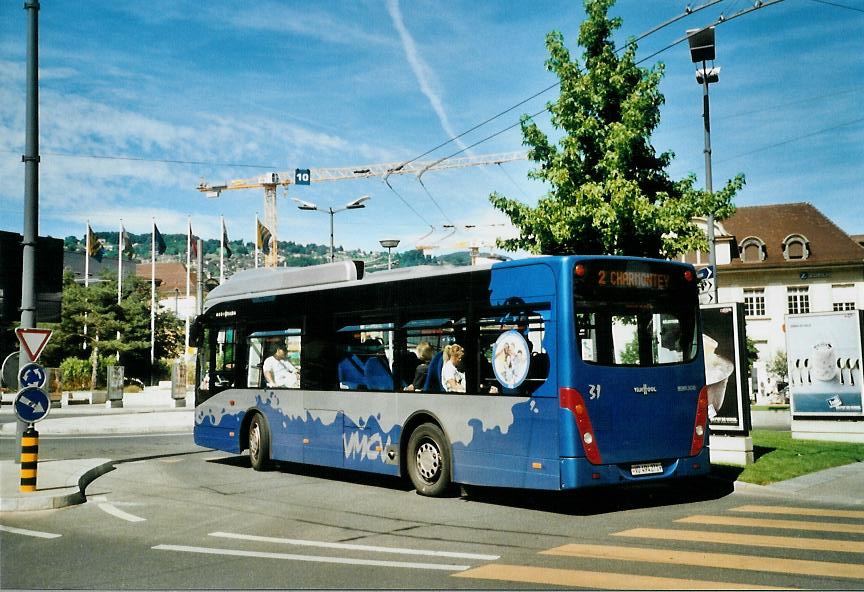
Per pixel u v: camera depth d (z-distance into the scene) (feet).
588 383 30.63
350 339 41.37
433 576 21.20
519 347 32.22
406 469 38.01
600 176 53.06
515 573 21.36
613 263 32.04
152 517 31.96
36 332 44.65
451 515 31.58
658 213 50.65
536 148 54.75
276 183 283.79
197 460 54.65
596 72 51.98
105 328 200.13
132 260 351.05
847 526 27.66
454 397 34.94
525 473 31.42
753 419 97.14
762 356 180.96
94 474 45.73
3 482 39.52
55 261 193.16
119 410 118.32
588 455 30.25
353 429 40.68
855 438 57.06
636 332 32.27
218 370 52.16
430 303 36.58
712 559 22.70
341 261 43.50
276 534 27.89
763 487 36.40
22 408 36.55
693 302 34.04
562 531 27.73
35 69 49.08
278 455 46.26
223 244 190.70
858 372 57.52
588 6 53.52
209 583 20.84
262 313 48.52
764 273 182.60
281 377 46.50
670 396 32.63
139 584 20.90
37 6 49.29
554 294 31.07
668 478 32.19
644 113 51.70
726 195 52.37
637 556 23.26
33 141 48.70
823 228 186.29
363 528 28.89
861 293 177.47
